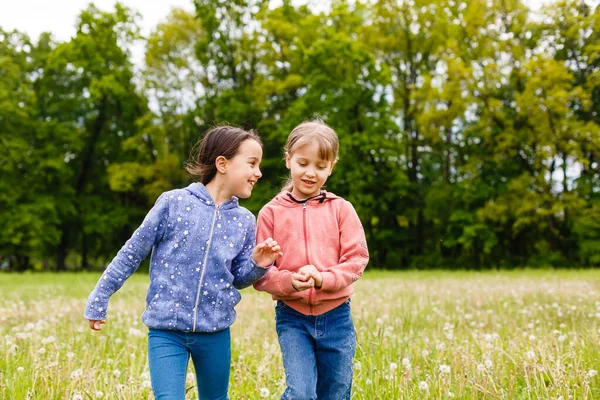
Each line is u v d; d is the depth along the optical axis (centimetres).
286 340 282
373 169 2791
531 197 2378
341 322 288
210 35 2934
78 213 3200
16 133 3030
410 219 2961
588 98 2320
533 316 662
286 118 2722
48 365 380
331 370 288
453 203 2709
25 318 739
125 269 273
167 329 267
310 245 295
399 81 2998
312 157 295
